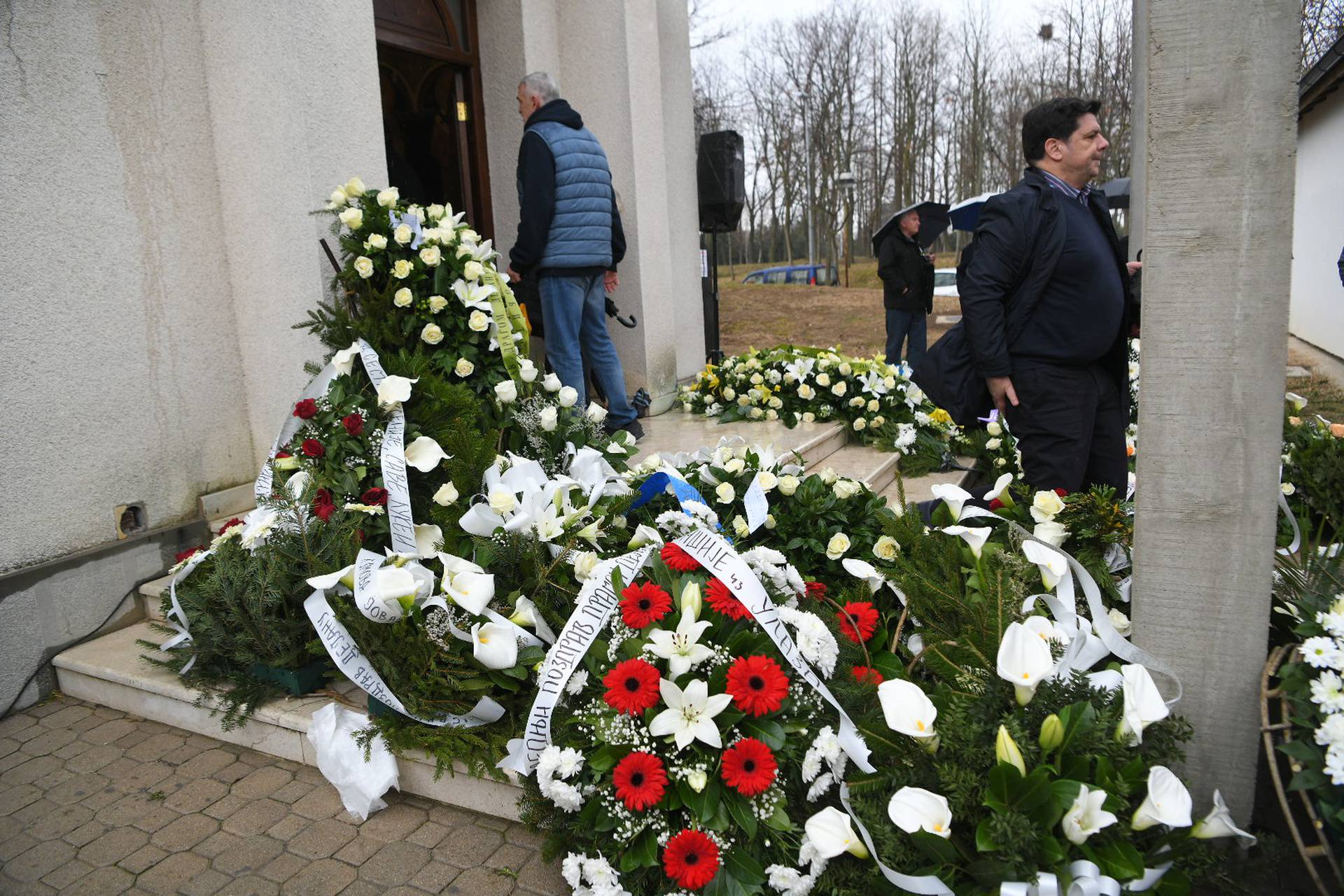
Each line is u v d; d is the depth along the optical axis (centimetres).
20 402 332
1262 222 182
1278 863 203
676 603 240
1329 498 313
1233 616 200
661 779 206
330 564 281
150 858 240
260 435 416
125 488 368
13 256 327
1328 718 180
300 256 387
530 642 257
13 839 250
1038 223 324
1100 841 181
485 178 593
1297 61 174
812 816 207
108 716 324
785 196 3072
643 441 539
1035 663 193
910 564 264
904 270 799
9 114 324
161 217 378
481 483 310
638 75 601
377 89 422
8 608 327
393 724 262
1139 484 204
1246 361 189
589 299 492
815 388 589
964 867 185
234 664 307
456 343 348
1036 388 333
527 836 246
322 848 243
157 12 373
